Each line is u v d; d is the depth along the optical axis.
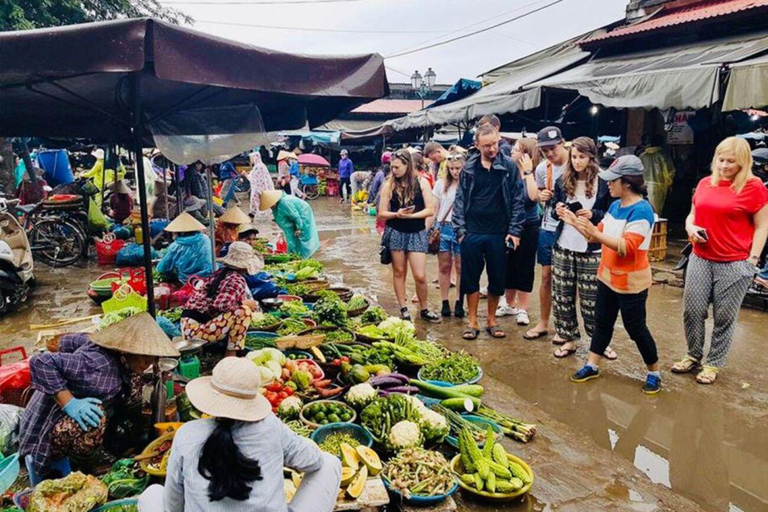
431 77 21.67
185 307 4.25
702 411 4.11
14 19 12.70
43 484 2.58
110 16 16.50
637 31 10.05
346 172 21.38
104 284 6.70
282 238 8.87
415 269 6.00
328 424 3.35
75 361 2.81
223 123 4.66
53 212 9.51
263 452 1.97
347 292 6.47
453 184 6.20
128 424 3.21
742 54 7.30
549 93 10.20
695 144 11.98
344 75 3.27
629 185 4.16
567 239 4.94
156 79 3.82
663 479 3.30
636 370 4.85
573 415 4.07
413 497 2.79
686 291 4.60
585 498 3.03
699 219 4.42
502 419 3.77
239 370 1.98
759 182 4.20
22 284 6.95
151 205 10.05
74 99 4.24
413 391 3.92
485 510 2.93
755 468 3.41
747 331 5.83
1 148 11.60
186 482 1.91
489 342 5.54
